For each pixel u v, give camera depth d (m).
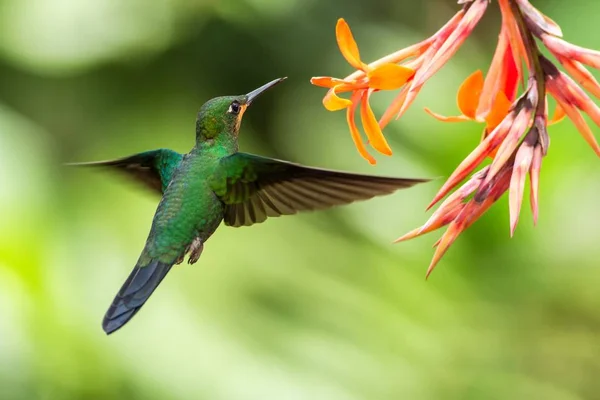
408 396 9.35
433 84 11.84
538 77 4.48
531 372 10.98
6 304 8.04
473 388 10.18
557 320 11.37
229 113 5.73
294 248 10.38
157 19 11.85
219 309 9.19
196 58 12.27
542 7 12.17
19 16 11.14
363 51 13.05
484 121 4.82
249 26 12.59
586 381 11.18
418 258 11.02
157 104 11.63
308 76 12.91
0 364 7.82
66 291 8.39
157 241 5.52
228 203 5.64
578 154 11.16
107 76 11.54
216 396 8.41
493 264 11.31
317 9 13.15
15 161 8.88
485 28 13.37
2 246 8.22
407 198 11.25
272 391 8.62
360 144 4.66
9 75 11.13
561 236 11.16
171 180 5.69
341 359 9.23
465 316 10.86
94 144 11.15
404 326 10.14
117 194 9.45
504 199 10.81
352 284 10.26
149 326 8.69
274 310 9.51
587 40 11.59
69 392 8.03
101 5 11.44
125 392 8.26
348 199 5.13
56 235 8.64
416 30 13.83
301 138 12.40
